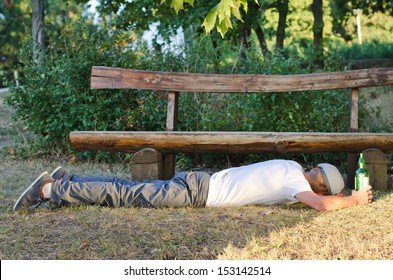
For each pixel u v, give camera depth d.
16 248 4.41
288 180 5.36
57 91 8.30
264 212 5.21
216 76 7.00
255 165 5.57
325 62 8.52
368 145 6.18
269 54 8.52
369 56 24.52
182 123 8.12
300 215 5.11
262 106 7.71
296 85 6.90
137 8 14.26
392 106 10.62
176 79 7.01
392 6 18.92
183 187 5.49
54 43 8.95
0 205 5.78
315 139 6.15
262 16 15.10
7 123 11.66
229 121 7.77
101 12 15.49
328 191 5.49
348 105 7.96
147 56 8.70
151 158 6.32
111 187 5.48
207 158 7.90
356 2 20.22
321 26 16.17
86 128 8.34
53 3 32.31
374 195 5.91
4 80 8.75
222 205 5.48
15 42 33.25
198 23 13.20
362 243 4.34
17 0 33.16
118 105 8.23
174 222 5.00
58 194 5.40
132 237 4.61
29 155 8.62
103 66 7.69
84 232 4.78
